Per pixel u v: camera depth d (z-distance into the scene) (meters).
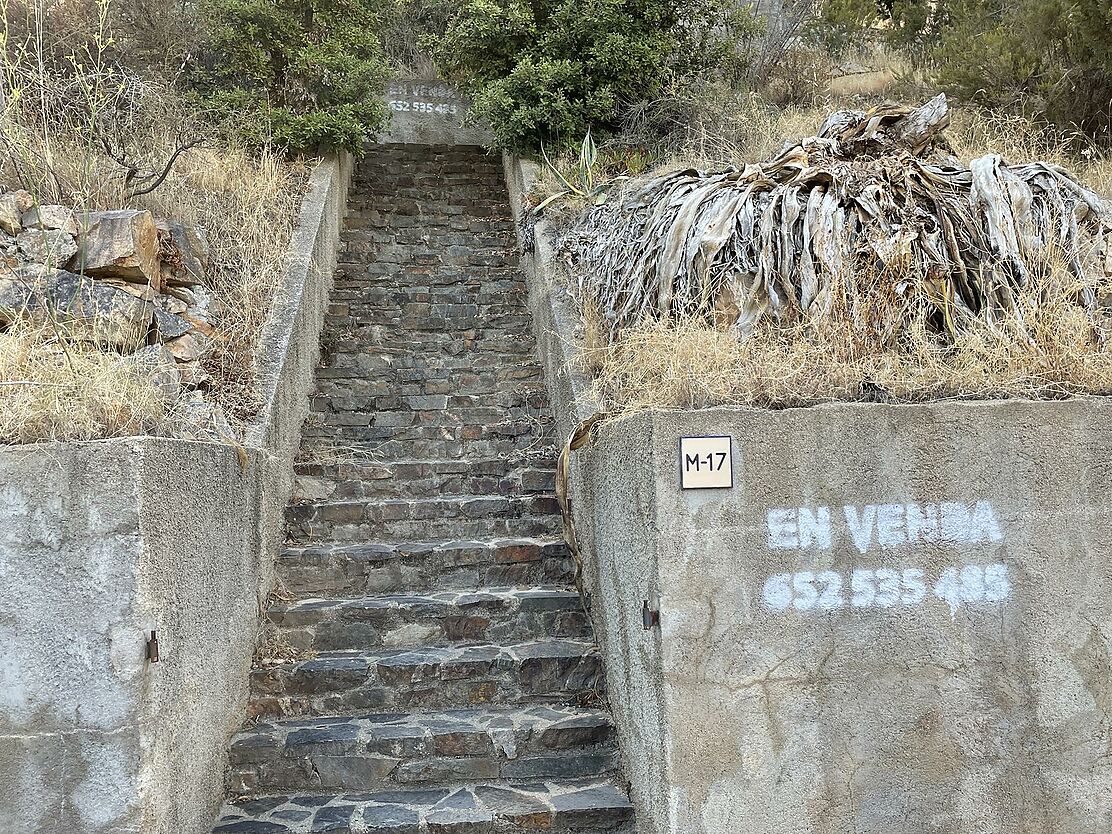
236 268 6.31
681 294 4.56
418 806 3.78
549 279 6.70
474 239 8.95
